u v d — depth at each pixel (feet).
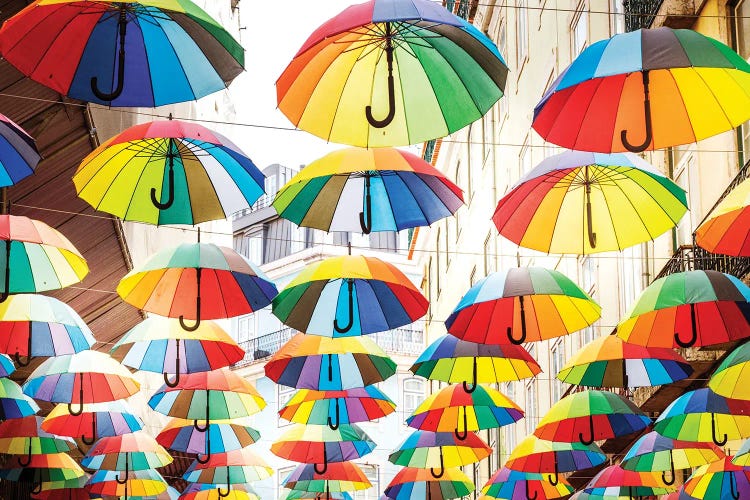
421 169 29.81
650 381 39.81
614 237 29.99
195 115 90.07
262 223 169.68
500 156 85.92
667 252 51.83
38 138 40.73
